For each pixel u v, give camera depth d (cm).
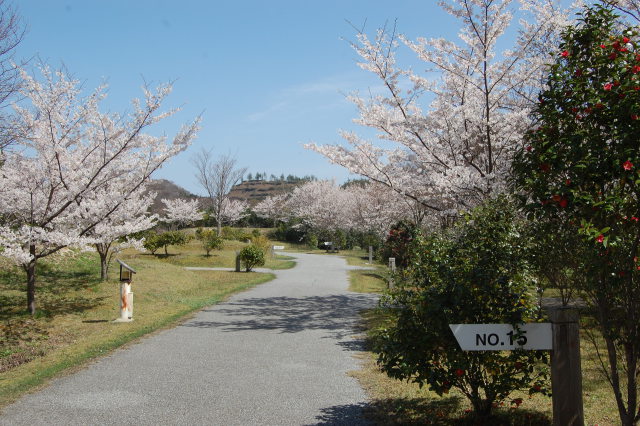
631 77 344
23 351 877
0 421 512
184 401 572
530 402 546
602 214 343
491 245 457
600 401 540
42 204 1257
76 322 1115
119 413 533
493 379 467
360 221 4141
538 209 369
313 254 4250
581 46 389
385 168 1291
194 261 2795
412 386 618
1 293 1330
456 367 444
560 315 394
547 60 1120
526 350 435
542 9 1137
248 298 1517
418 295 475
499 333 405
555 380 393
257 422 506
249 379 660
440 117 1231
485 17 1119
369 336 934
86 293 1412
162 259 2812
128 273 1126
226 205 6050
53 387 629
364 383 638
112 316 1178
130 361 757
